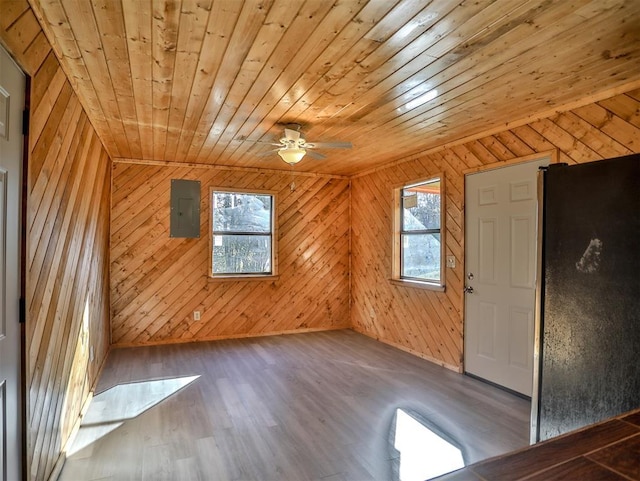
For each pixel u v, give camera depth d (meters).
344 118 3.33
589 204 1.82
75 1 1.71
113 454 2.41
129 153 4.61
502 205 3.56
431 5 1.74
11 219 1.52
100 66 2.33
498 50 2.15
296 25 1.91
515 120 3.37
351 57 2.23
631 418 1.04
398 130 3.67
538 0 1.70
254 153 4.61
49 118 2.03
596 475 0.77
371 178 5.55
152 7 1.75
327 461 2.35
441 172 4.27
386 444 2.54
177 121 3.39
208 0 1.71
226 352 4.68
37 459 1.85
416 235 4.78
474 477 0.77
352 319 6.03
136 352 4.65
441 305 4.25
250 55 2.21
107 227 4.54
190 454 2.42
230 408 3.09
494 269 3.63
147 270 4.98
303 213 5.81
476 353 3.81
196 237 5.20
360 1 1.72
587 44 2.08
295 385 3.60
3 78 1.43
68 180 2.48
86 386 3.13
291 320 5.73
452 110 3.12
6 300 1.47
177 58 2.24
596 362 1.77
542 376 2.01
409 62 2.29
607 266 1.74
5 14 1.43
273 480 2.16
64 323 2.40
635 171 1.65
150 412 3.02
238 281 5.42
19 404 1.60
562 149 3.03
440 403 3.20
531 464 0.82
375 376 3.85
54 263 2.16
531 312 3.29
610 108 2.72
